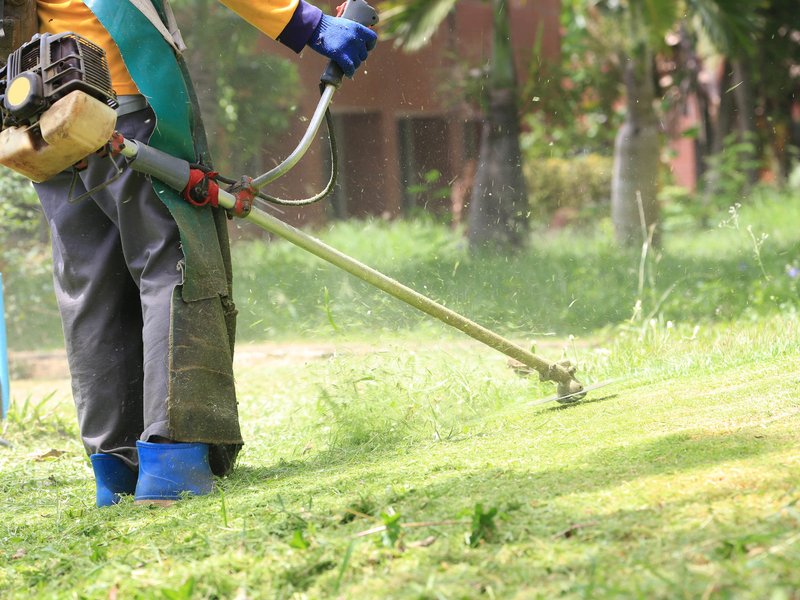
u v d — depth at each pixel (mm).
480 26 24922
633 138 19641
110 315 4590
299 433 5828
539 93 23969
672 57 27719
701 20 18328
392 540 2857
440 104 23562
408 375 5594
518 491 3287
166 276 4332
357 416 5262
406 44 18312
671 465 3381
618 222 19625
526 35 26109
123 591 2873
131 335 4648
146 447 4258
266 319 11852
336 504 3561
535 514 2959
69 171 4512
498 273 12445
